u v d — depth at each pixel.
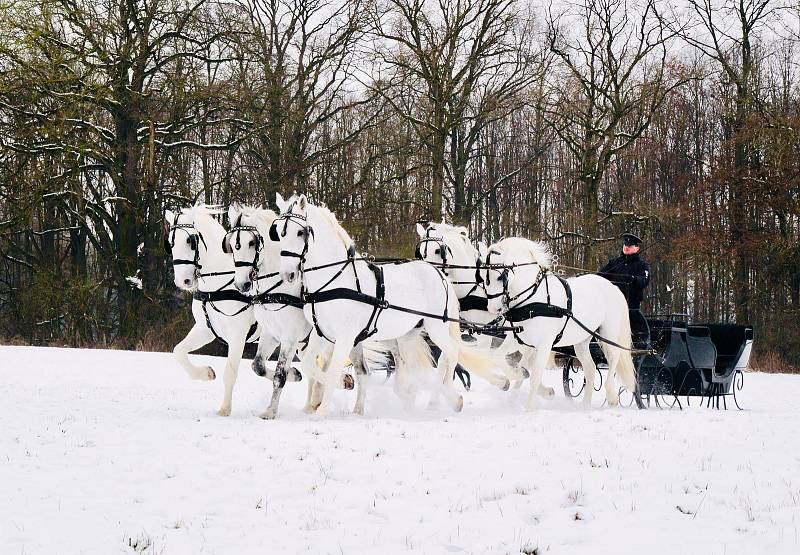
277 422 10.89
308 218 11.24
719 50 33.25
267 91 28.86
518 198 42.84
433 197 29.77
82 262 36.19
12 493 7.09
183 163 31.69
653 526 6.28
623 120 34.09
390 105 31.56
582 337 13.40
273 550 5.76
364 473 7.82
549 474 7.87
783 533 6.05
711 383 14.05
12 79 26.19
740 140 31.38
